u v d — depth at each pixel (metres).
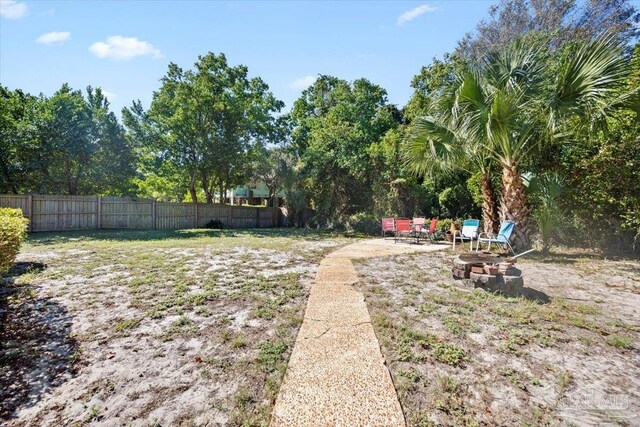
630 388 2.18
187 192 27.22
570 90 6.04
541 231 7.96
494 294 4.27
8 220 5.08
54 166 15.19
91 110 16.23
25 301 3.98
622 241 7.59
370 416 1.88
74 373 2.38
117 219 15.54
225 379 2.30
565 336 2.96
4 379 2.30
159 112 17.25
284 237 12.46
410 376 2.30
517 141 7.39
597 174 7.48
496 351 2.68
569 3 17.06
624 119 6.73
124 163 17.12
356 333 3.04
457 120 6.80
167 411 1.96
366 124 18.17
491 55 7.26
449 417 1.88
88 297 4.14
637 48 7.38
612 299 4.12
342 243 10.33
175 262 6.52
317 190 18.14
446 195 13.70
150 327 3.22
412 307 3.79
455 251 8.34
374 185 15.00
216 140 17.50
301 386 2.18
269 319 3.42
